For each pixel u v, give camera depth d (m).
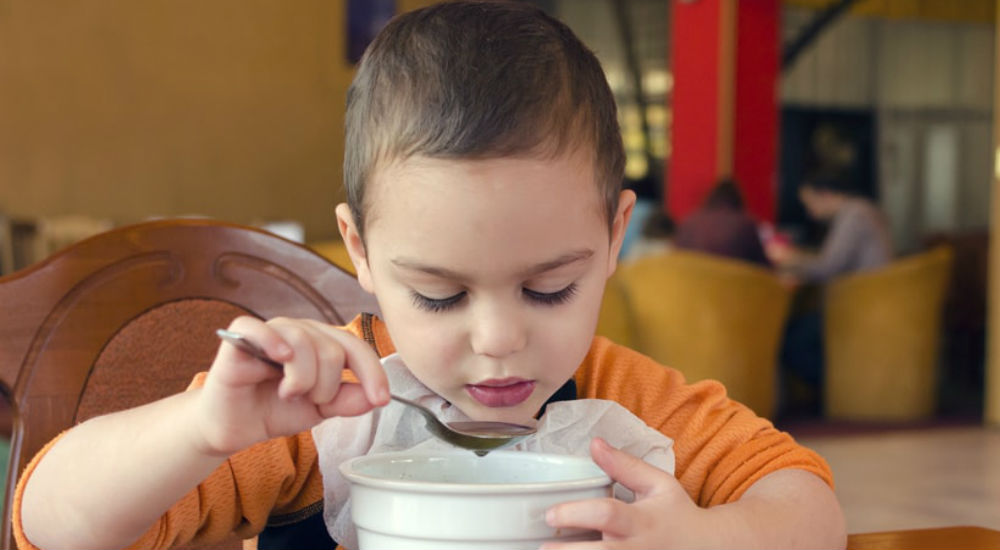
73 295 1.01
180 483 0.66
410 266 0.64
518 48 0.65
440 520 0.54
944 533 0.82
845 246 5.82
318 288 1.14
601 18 10.45
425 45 0.65
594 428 0.79
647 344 4.88
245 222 8.28
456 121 0.61
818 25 9.10
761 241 5.31
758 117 7.12
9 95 7.29
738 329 4.84
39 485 0.71
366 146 0.67
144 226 1.06
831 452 4.58
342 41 8.61
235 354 0.59
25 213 7.36
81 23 7.53
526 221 0.61
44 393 0.99
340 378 0.60
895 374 5.51
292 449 0.82
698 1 7.09
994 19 11.32
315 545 0.86
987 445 4.81
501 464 0.69
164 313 1.06
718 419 0.86
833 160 11.34
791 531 0.70
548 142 0.62
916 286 5.48
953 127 11.86
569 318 0.66
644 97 10.40
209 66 8.07
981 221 11.96
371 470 0.64
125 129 7.74
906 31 11.58
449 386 0.68
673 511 0.61
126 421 0.69
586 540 0.58
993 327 5.48
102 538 0.69
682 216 7.23
